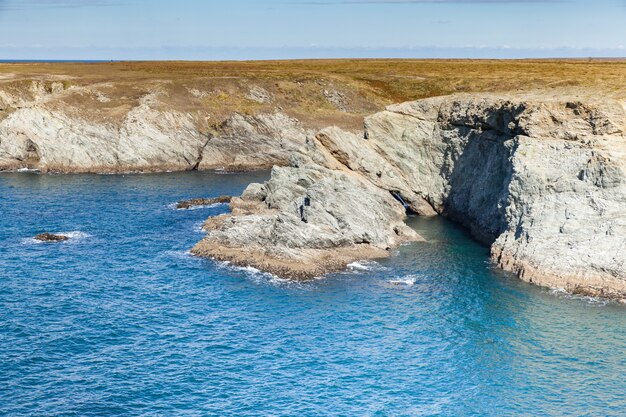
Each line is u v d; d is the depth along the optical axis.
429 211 91.75
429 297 58.00
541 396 41.97
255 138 130.88
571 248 60.59
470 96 87.94
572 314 53.94
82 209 89.56
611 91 73.94
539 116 69.69
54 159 119.19
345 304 56.41
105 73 161.00
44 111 120.69
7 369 43.78
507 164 73.56
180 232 78.62
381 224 75.50
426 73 156.00
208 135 129.50
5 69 167.38
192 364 45.34
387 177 91.75
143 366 44.91
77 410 39.22
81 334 49.66
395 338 49.97
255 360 46.16
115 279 61.94
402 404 40.97
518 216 67.56
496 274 63.91
